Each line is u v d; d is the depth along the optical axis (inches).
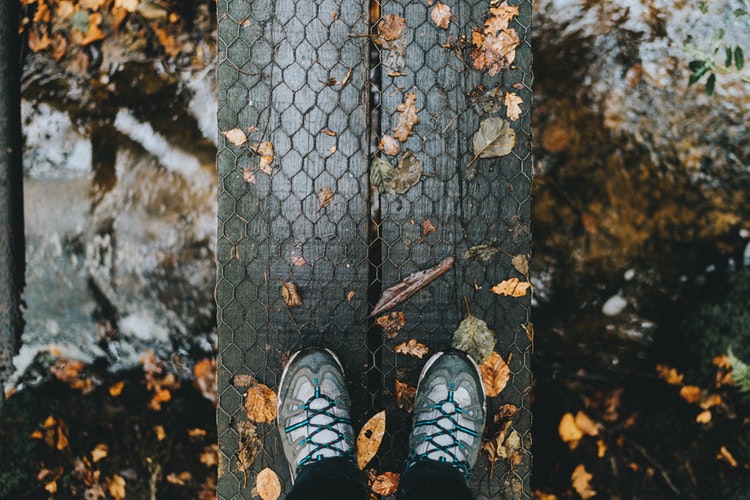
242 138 57.2
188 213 75.6
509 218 58.3
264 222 57.9
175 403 74.7
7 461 71.9
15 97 73.8
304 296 58.4
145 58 75.5
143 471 72.9
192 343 75.5
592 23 70.8
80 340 76.0
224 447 58.6
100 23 74.6
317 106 57.5
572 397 73.9
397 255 58.3
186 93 75.7
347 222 58.1
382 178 57.5
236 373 58.4
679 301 72.4
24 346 75.4
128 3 73.7
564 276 73.5
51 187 75.9
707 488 66.5
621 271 73.0
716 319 69.4
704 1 68.7
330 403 56.8
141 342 76.0
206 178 75.3
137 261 76.0
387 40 57.2
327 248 58.2
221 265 57.9
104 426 74.0
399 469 59.3
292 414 57.3
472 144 57.8
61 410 74.0
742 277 69.5
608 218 72.5
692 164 70.5
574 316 73.9
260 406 58.4
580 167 72.4
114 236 76.0
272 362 58.6
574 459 72.4
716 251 71.5
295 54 57.2
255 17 56.8
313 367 57.2
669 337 72.6
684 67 69.5
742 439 65.7
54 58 75.4
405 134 57.6
